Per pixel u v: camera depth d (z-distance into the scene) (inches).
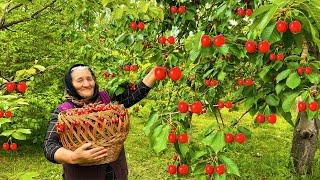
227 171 93.7
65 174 112.0
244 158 284.2
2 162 297.3
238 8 129.0
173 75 90.7
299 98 93.0
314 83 89.8
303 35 83.4
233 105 118.4
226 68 116.7
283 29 76.2
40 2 139.3
